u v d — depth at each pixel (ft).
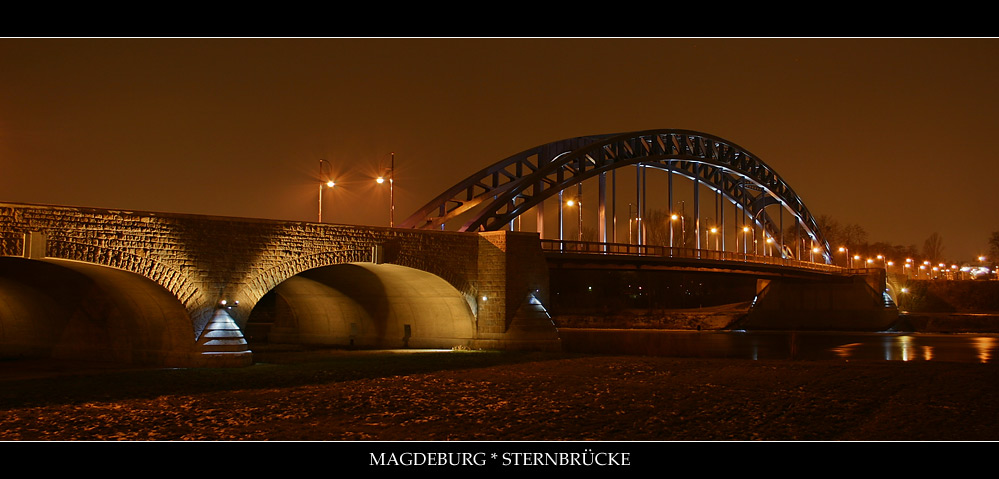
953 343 244.63
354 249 156.25
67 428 82.94
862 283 377.09
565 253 234.17
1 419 86.79
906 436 84.89
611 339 254.88
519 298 180.14
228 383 114.93
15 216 114.52
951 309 456.86
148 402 97.71
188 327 134.62
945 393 112.16
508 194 252.01
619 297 495.41
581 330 325.01
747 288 517.96
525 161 274.36
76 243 119.85
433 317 188.14
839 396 109.50
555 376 127.85
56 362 144.77
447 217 256.32
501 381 121.39
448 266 174.50
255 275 140.97
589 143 299.38
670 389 114.93
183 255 131.85
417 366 140.67
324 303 210.59
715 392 112.47
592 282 490.08
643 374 131.85
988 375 131.44
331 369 134.10
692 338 264.72
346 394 106.63
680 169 337.52
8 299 162.09
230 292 137.90
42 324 162.71
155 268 128.26
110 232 123.34
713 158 353.10
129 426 84.28
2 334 172.14
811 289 388.16
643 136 305.32
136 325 144.87
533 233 184.14
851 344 240.32
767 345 232.32
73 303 151.64
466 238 179.42
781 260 358.84
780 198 412.16
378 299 196.85
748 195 415.23
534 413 95.86
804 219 456.86
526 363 147.13
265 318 353.31
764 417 94.79
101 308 148.15
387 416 92.68
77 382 114.52
